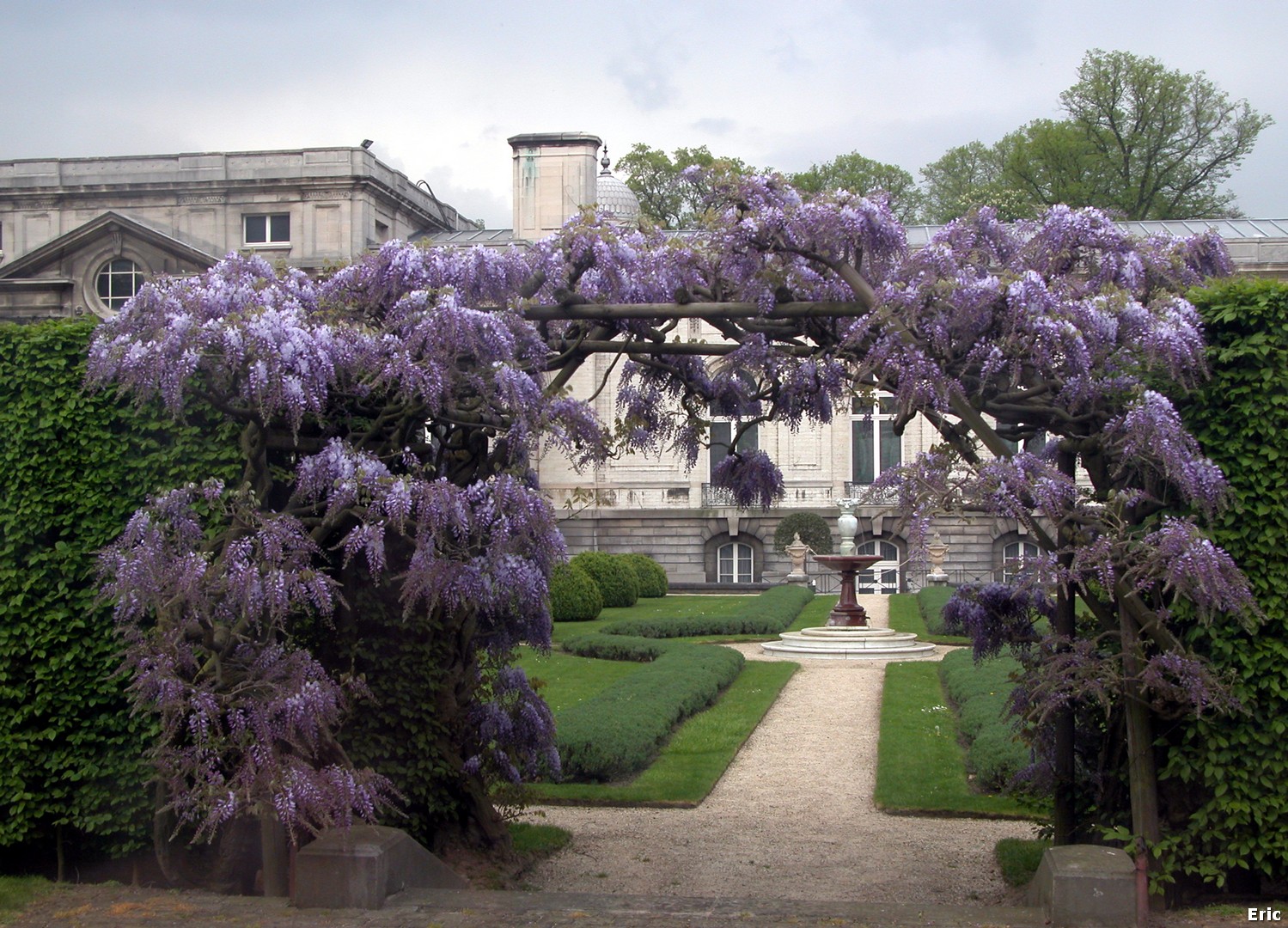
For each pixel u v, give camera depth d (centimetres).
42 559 779
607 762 1189
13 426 788
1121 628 708
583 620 2720
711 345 844
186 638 698
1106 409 735
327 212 4025
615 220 866
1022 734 849
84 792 776
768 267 786
